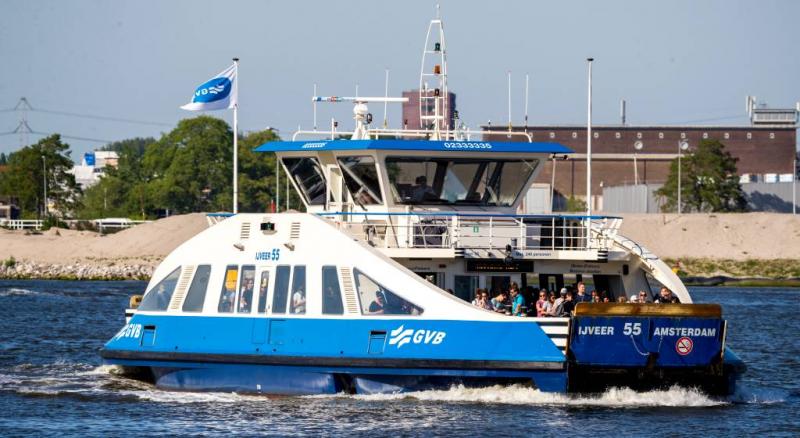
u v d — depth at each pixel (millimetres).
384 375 73688
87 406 76312
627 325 70688
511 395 72875
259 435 66438
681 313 70812
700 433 67812
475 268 78000
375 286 73812
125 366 81562
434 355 71875
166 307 79500
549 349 71000
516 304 74875
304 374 74938
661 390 74938
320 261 75188
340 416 70062
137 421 70875
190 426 69125
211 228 78812
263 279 76562
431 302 72750
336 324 74125
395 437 65438
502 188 83562
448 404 72750
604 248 78438
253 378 76312
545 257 77812
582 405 73250
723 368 73375
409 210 82312
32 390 83375
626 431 67438
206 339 77375
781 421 72125
